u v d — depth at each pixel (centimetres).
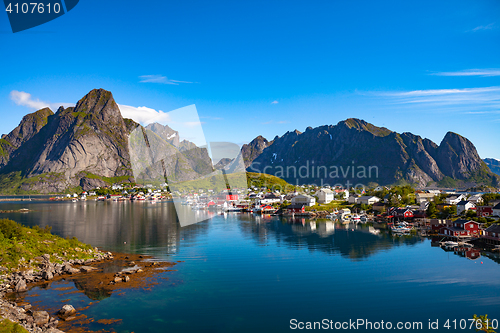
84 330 3197
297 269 5369
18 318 3189
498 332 3244
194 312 3659
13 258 4875
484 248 7100
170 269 5253
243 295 4184
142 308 3728
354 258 6128
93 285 4422
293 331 3284
